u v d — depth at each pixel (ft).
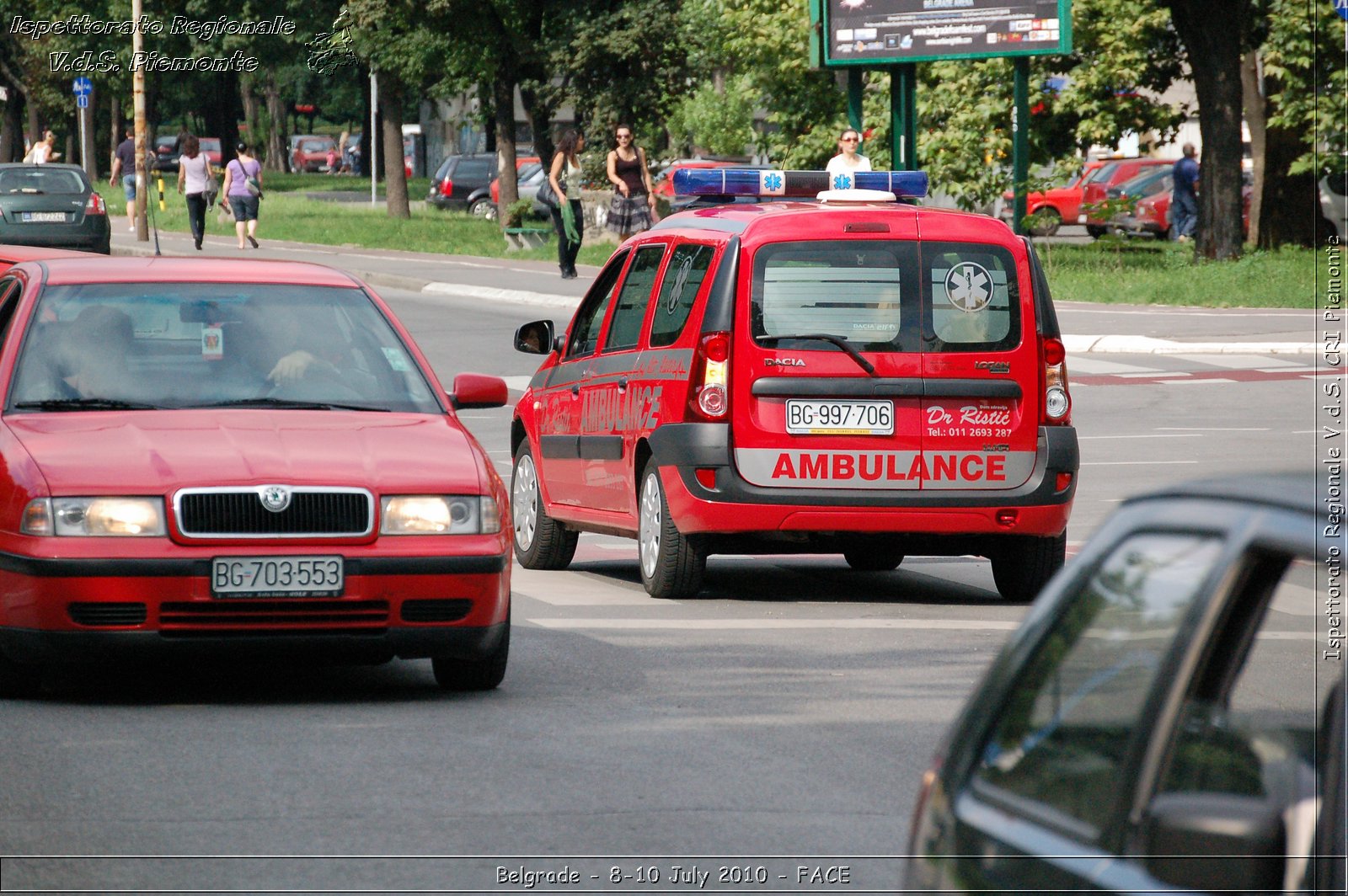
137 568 68.85
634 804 57.00
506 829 54.03
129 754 63.21
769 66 439.22
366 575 70.59
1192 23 330.54
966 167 371.56
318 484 70.74
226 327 81.46
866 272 98.17
